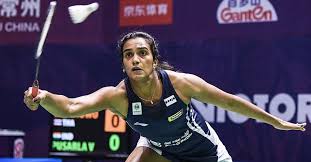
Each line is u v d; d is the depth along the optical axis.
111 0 15.66
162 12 15.21
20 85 16.41
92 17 15.82
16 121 16.34
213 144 9.03
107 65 15.73
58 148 13.00
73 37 15.98
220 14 14.74
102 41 15.78
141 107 8.16
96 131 13.03
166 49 15.20
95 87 15.82
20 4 16.38
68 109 7.57
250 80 14.53
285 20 14.16
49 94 7.21
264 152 14.35
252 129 14.45
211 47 14.84
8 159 12.25
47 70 16.20
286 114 14.20
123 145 12.91
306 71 14.01
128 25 15.51
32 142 16.14
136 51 7.95
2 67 16.56
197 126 8.58
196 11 14.93
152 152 9.14
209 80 14.88
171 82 8.18
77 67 15.97
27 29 16.34
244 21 14.54
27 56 16.36
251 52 14.51
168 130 8.36
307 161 13.98
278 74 14.27
